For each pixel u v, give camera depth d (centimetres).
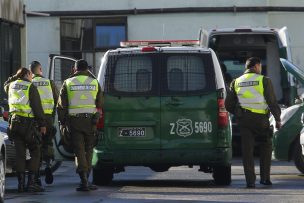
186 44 3062
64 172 3659
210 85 2734
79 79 2673
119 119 2734
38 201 2375
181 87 2734
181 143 2719
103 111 2736
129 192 2597
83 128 2656
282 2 6419
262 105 2719
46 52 6406
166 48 2748
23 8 5078
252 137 2736
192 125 2717
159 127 2722
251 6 6391
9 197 2509
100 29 6438
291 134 3275
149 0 6400
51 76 3225
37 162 2709
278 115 2712
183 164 2741
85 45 6438
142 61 2748
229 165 2750
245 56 4612
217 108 2722
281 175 3253
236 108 2731
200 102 2722
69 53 6431
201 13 6397
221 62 4628
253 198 2386
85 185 2655
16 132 2681
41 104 2692
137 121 2728
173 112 2720
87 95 2662
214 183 2914
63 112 2672
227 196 2448
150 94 2731
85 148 2686
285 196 2434
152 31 6419
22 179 2691
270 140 2777
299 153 3253
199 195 2486
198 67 2741
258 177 3177
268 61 4609
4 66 4725
